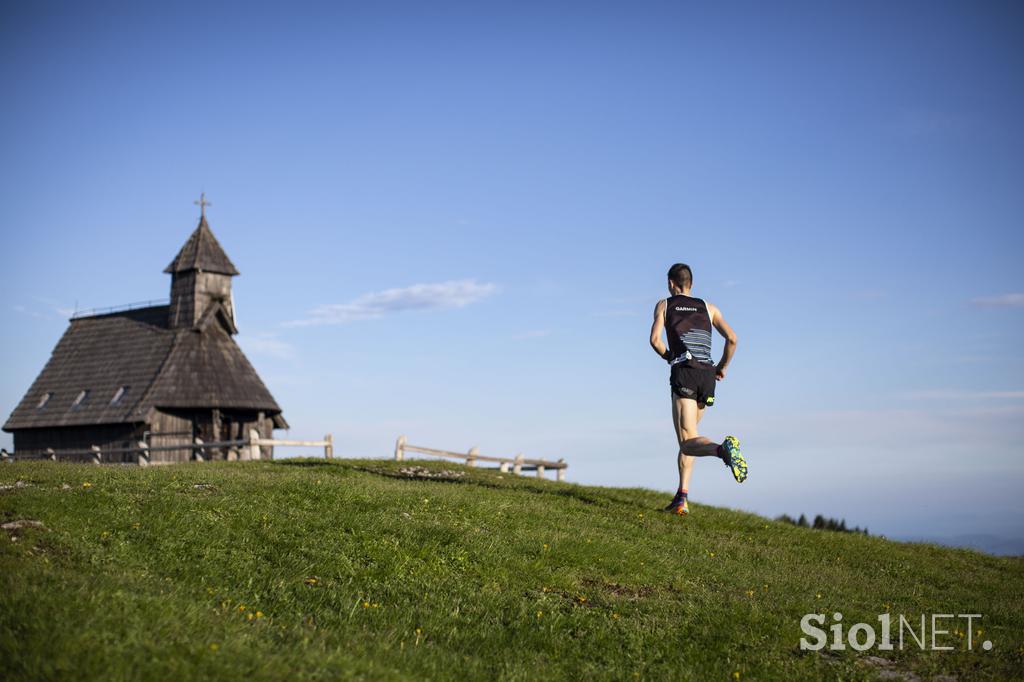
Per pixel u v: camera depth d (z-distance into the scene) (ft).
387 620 27.73
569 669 26.11
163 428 143.64
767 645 28.04
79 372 159.43
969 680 26.48
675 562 36.01
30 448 156.56
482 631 27.71
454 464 76.84
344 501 38.55
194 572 29.40
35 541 29.76
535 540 35.94
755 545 42.04
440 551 33.24
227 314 157.28
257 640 23.50
